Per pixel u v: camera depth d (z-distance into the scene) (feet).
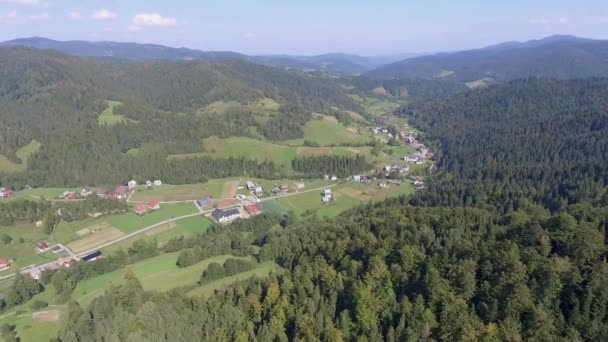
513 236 341.62
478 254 315.99
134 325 305.12
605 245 301.43
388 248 351.46
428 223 400.88
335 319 296.92
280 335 287.69
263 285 370.94
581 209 390.21
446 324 267.80
